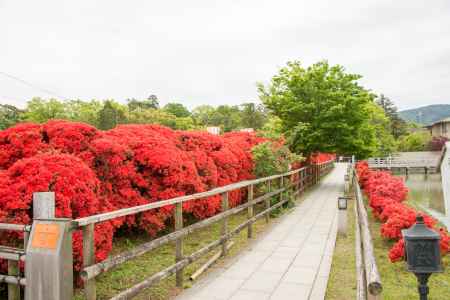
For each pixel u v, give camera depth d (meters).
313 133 18.61
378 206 11.69
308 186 20.17
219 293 5.00
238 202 12.27
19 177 5.11
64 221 3.18
